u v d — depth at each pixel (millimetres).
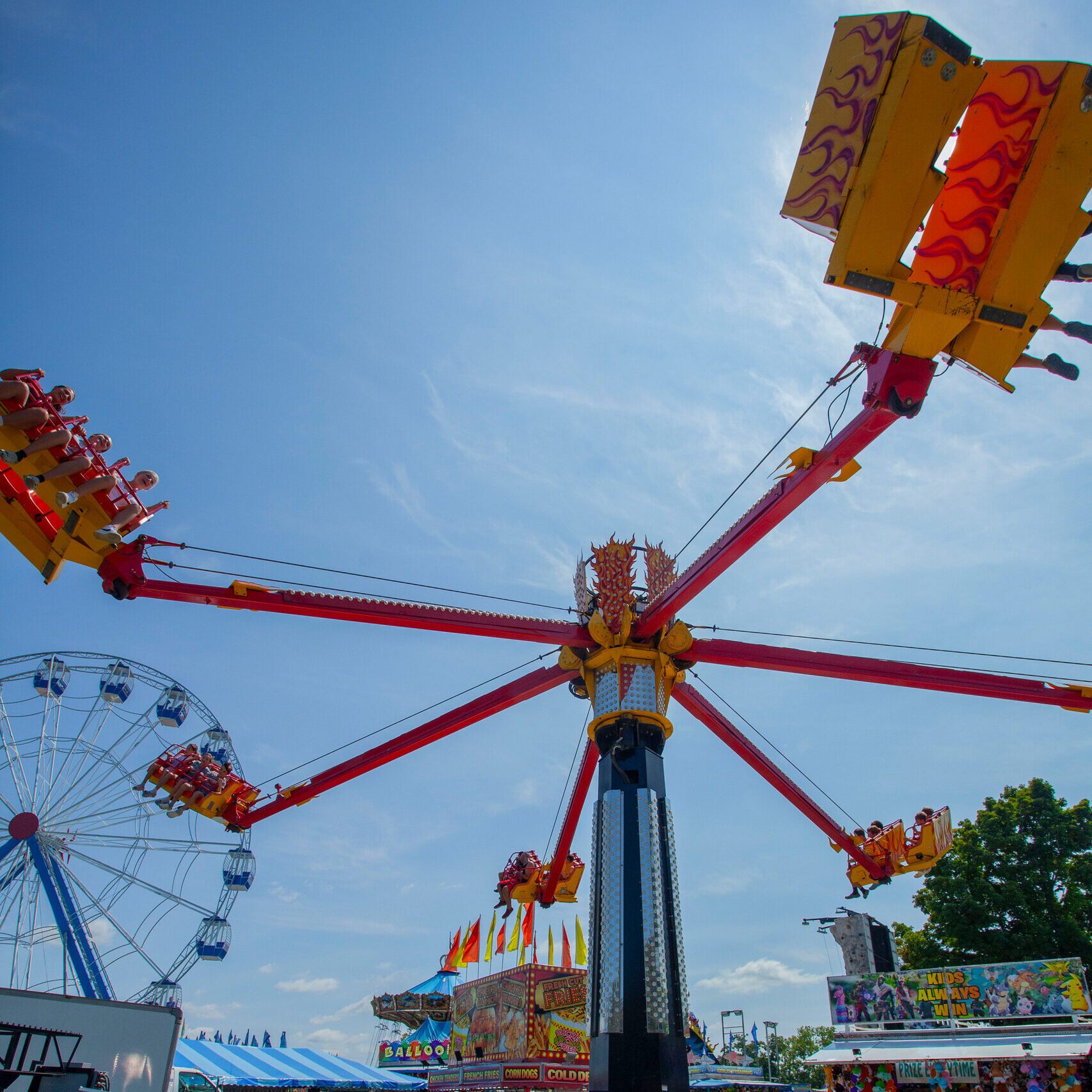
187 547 16578
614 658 19906
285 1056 36094
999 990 19172
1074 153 8422
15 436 13516
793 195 9234
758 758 25000
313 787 22484
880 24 8305
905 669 20297
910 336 9828
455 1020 37219
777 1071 74125
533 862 28797
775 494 15727
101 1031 10922
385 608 18922
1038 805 31922
